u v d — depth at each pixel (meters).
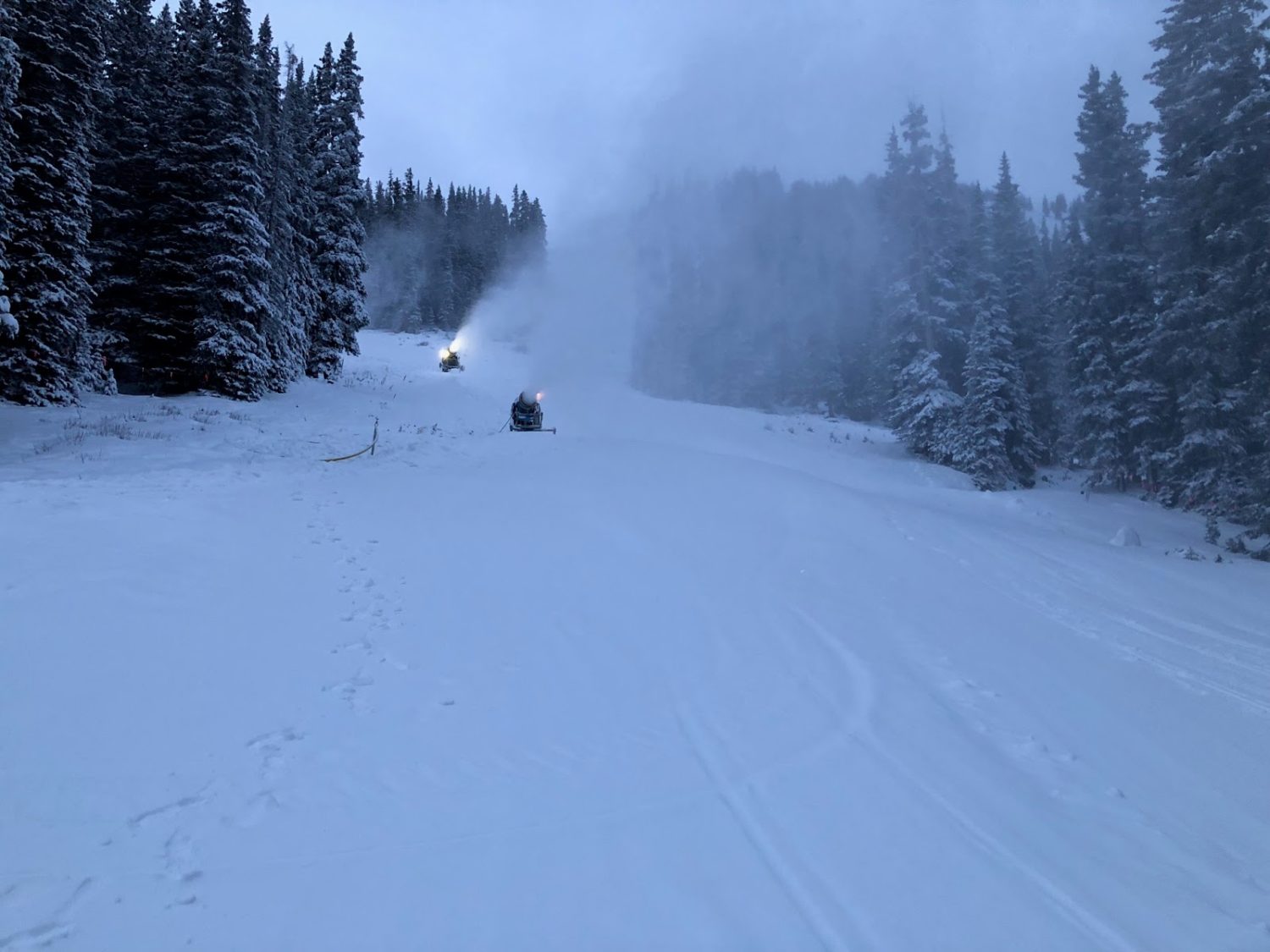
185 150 24.14
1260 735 6.01
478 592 8.08
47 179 19.28
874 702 6.01
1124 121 26.92
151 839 3.78
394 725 5.24
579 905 3.51
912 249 29.56
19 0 18.55
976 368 26.55
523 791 4.54
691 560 9.59
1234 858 4.24
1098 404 25.95
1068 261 28.11
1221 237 20.20
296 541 8.91
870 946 3.30
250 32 24.69
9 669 5.04
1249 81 21.03
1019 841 4.23
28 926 3.10
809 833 4.20
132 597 6.44
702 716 5.69
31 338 18.70
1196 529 20.38
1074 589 10.45
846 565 9.88
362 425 22.56
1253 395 19.62
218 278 23.72
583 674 6.34
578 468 14.99
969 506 20.31
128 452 14.48
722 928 3.38
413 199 93.00
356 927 3.28
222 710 5.12
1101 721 6.03
